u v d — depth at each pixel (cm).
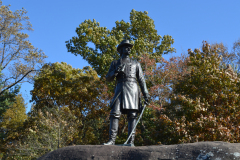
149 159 376
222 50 2395
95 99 2184
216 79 1251
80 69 2259
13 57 2056
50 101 2095
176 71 1858
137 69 602
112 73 578
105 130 2323
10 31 2016
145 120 1784
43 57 2059
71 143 1852
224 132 1059
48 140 1536
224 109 1184
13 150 1770
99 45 2064
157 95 1803
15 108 3014
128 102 554
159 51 2269
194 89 1323
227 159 343
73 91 2067
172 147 386
